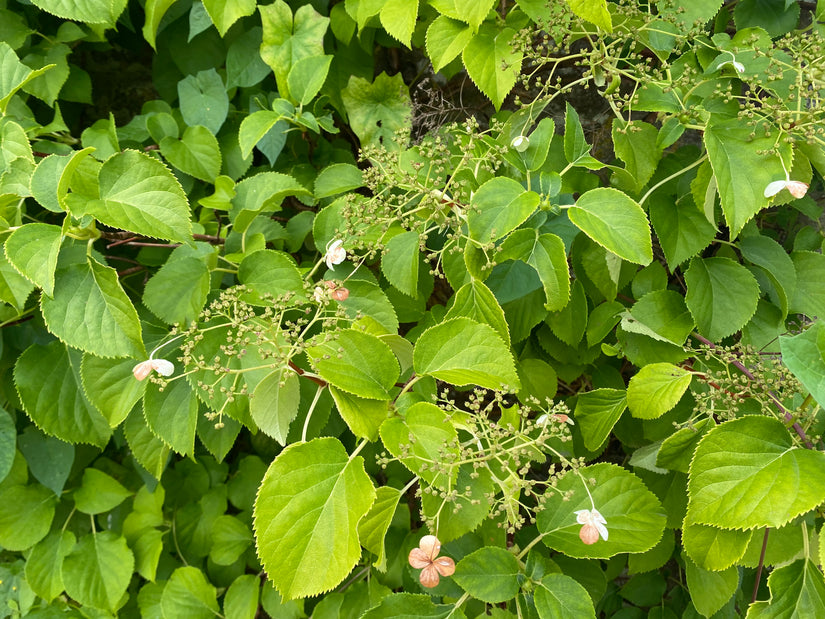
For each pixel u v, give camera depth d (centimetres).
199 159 66
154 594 72
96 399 56
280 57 64
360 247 56
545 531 51
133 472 74
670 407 53
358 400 48
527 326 61
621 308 60
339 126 75
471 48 58
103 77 78
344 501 44
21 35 68
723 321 57
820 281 60
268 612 69
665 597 71
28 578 69
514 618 48
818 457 43
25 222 64
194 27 66
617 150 56
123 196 51
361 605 65
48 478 67
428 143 55
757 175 50
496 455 46
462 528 48
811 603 45
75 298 51
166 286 56
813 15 65
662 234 58
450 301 62
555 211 53
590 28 58
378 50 74
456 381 49
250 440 79
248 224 60
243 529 73
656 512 50
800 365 39
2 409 64
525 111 60
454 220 53
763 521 42
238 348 55
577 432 65
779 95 53
